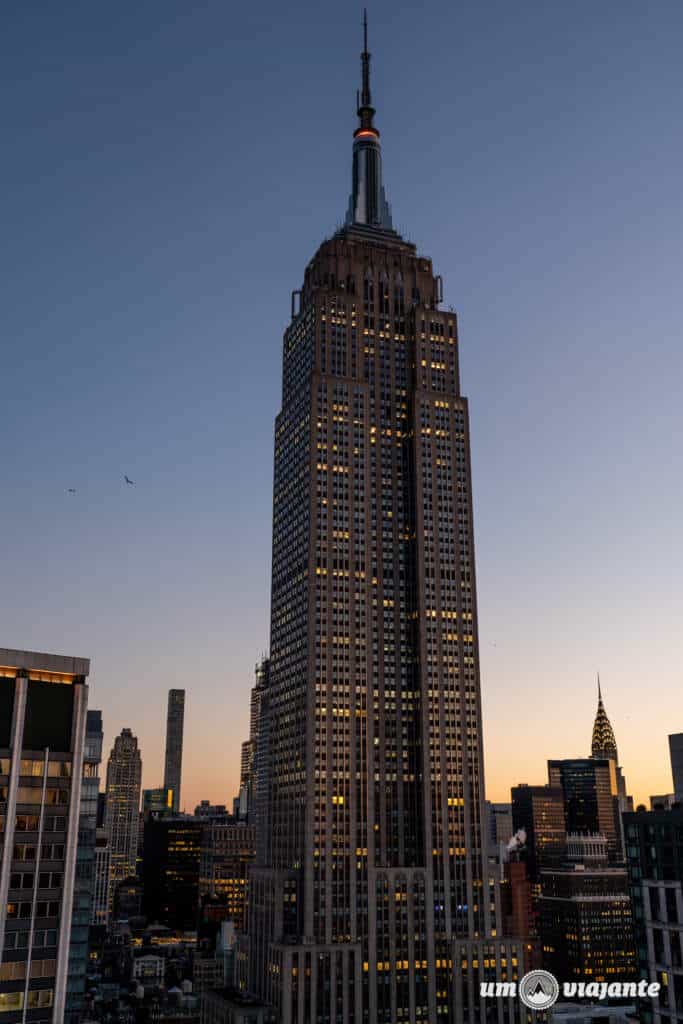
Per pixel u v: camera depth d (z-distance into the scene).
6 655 129.88
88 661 137.50
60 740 131.62
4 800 125.00
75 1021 158.00
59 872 127.19
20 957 121.38
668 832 159.88
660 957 157.75
